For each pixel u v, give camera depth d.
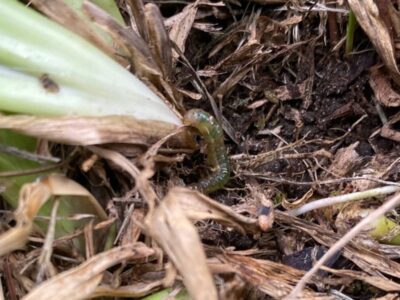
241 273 0.10
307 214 0.11
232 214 0.09
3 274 0.10
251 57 0.13
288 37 0.13
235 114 0.13
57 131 0.09
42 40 0.09
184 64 0.13
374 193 0.11
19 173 0.10
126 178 0.11
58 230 0.10
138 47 0.11
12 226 0.10
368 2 0.11
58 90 0.09
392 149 0.12
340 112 0.12
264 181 0.12
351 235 0.09
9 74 0.09
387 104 0.12
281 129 0.13
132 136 0.10
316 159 0.12
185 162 0.12
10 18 0.09
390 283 0.10
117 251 0.09
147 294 0.10
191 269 0.08
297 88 0.13
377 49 0.11
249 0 0.13
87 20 0.11
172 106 0.11
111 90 0.10
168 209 0.08
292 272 0.10
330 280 0.10
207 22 0.14
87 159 0.10
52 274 0.09
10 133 0.10
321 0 0.13
